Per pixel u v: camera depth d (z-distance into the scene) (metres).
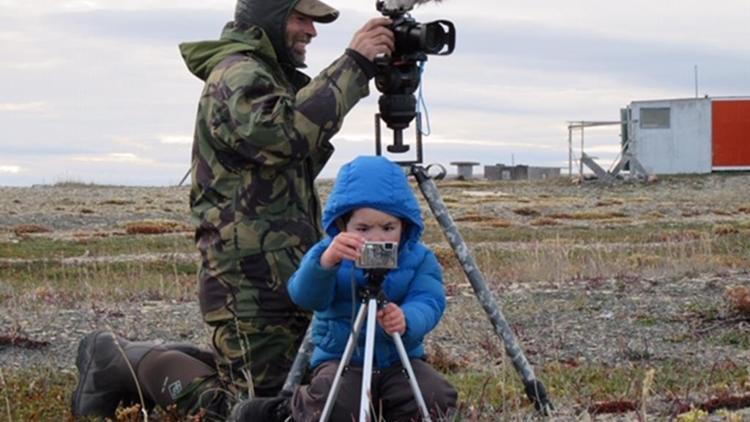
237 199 6.29
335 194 5.33
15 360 9.42
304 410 5.45
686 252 19.33
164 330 11.21
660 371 8.47
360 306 5.21
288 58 6.58
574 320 11.57
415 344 5.47
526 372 6.25
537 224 33.03
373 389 5.43
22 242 25.73
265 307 6.29
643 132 58.72
